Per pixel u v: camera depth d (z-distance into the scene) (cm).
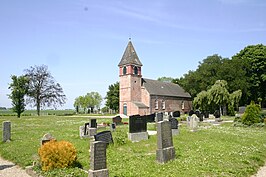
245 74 6594
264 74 6719
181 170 1060
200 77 6738
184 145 1656
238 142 1805
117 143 1706
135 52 6781
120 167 1112
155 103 6825
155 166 1133
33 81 7175
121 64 6688
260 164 1257
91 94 12888
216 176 995
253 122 3108
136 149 1579
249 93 6469
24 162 1209
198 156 1312
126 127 2953
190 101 8250
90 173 916
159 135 1226
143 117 1994
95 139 1595
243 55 7181
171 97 7394
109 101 9194
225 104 5466
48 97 7394
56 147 1075
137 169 1077
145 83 6950
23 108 5759
